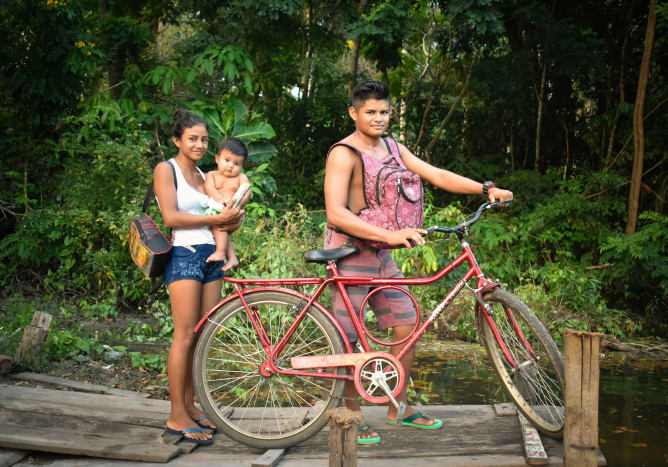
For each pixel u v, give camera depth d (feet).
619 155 30.35
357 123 9.29
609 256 25.93
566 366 8.02
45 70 27.58
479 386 14.89
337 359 8.89
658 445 11.07
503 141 37.37
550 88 34.63
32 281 24.50
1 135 28.22
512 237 24.54
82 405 10.44
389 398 8.79
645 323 24.61
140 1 39.34
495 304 9.79
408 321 9.46
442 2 31.65
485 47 34.47
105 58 30.83
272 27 32.09
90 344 15.89
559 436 8.89
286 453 8.85
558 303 23.08
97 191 23.18
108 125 26.35
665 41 28.22
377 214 8.97
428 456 8.67
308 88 40.63
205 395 8.99
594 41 29.84
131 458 8.42
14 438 8.63
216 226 9.31
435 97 38.91
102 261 21.57
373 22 32.07
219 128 27.32
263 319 16.20
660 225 25.18
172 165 9.21
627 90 32.27
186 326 9.11
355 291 9.31
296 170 36.42
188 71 28.37
